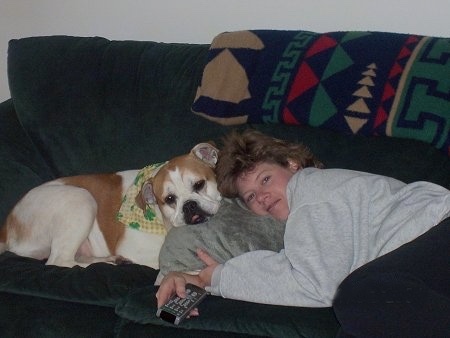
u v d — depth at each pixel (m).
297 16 2.69
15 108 2.76
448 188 2.09
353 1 2.59
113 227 2.54
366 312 1.38
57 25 3.14
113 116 2.60
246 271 1.81
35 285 2.05
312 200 1.80
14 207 2.57
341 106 2.16
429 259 1.45
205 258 1.95
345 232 1.74
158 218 2.47
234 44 2.40
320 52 2.25
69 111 2.66
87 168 2.66
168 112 2.51
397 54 2.16
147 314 1.84
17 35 3.23
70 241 2.46
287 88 2.25
